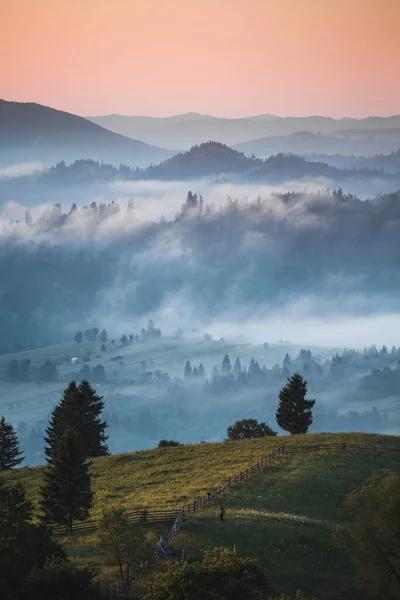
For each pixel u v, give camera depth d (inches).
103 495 4495.6
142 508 3937.0
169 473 4960.6
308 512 3882.9
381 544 2768.2
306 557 3221.0
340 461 4837.6
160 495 4315.9
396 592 2795.3
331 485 4291.3
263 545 3280.0
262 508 3917.3
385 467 4694.9
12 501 2802.7
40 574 2433.6
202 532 3410.4
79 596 2426.2
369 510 2876.5
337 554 3287.4
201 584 2418.8
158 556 3029.0
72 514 3764.8
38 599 2369.6
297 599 2529.5
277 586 2903.5
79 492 3754.9
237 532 3408.0
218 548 2726.4
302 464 4778.5
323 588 2970.0
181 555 3078.2
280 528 3481.8
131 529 3073.3
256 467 4739.2
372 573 2775.6
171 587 2402.8
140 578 2802.7
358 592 2970.0
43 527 2824.8
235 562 2564.0
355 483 4345.5
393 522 2751.0
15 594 2372.0
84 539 3607.3
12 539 2620.6
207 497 4067.4
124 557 2923.2
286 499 4074.8
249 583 2484.0
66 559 2743.6
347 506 3080.7
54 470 3777.1
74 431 3858.3
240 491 4254.4
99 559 3120.1
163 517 3641.7
